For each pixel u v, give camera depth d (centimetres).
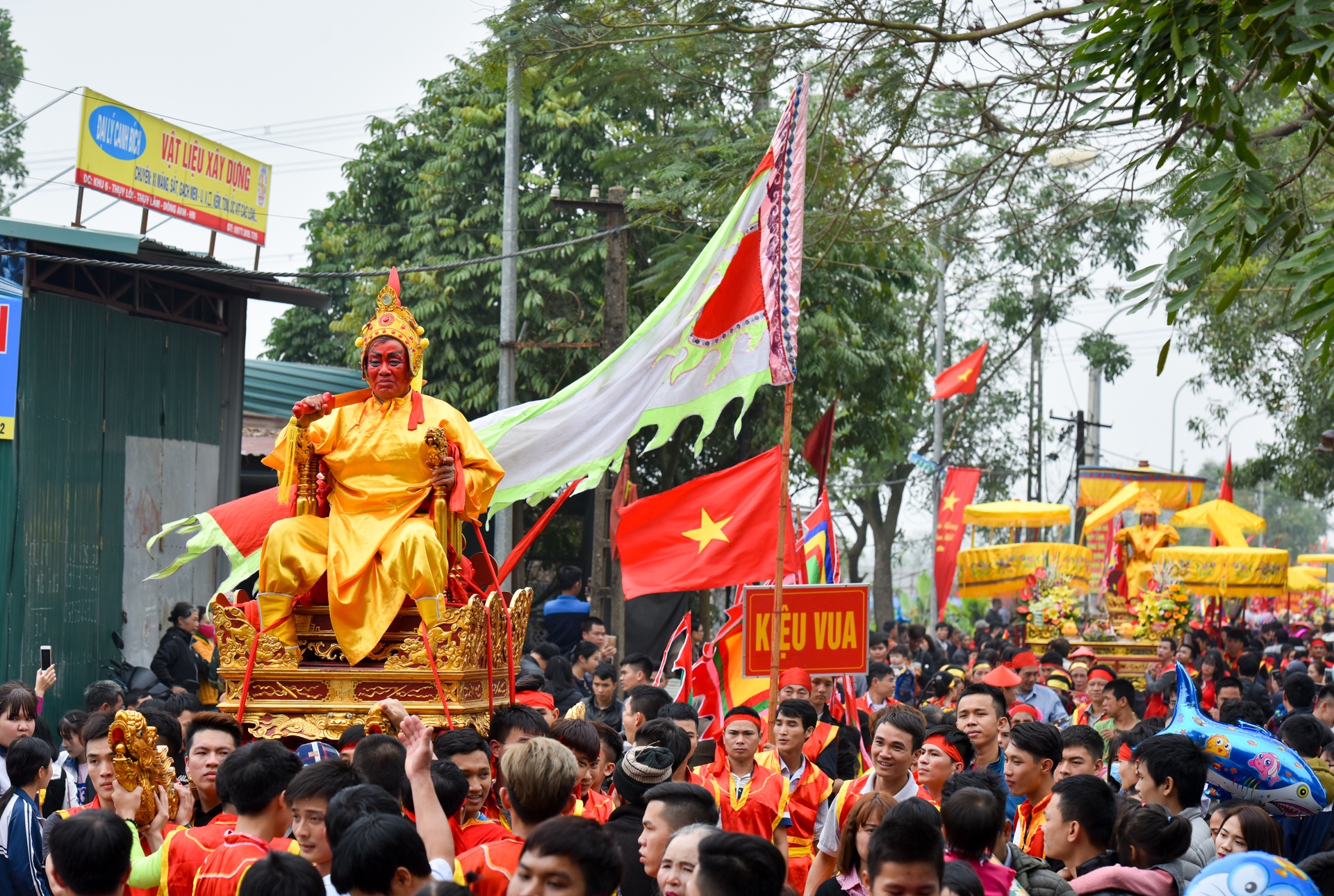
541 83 1379
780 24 1212
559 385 2333
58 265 1419
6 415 1321
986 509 2459
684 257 1452
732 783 719
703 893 397
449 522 794
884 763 655
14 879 633
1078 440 3612
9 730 825
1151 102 809
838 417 2647
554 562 2648
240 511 882
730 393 880
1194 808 658
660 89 1338
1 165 3081
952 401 3791
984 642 2248
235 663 750
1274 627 2528
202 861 493
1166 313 753
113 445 1519
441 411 797
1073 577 2209
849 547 4569
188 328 1689
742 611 923
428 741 516
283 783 521
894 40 1231
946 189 1374
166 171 1588
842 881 537
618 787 604
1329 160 1574
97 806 664
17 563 1336
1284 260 816
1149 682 1675
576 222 2362
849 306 2277
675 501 873
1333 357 848
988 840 511
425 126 2522
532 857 397
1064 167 1461
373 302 2411
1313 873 497
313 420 777
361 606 750
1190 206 1129
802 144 830
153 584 1605
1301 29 755
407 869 413
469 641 748
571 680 1315
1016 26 1091
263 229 1755
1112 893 536
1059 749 687
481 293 2370
